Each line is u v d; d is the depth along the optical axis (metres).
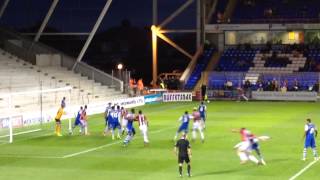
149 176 27.39
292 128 44.31
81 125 42.38
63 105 42.72
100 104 58.50
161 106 64.56
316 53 77.56
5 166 30.42
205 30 80.56
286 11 83.38
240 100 71.19
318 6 83.25
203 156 32.53
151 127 46.12
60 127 42.94
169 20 79.25
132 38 83.06
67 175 27.89
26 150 35.47
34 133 43.22
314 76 73.06
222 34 81.81
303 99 69.44
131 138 38.12
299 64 76.19
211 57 80.06
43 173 28.45
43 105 55.09
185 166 29.70
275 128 44.38
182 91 73.19
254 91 71.19
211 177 26.89
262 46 80.88
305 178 26.45
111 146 36.66
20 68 64.31
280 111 57.78
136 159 31.88
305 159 31.03
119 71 70.50
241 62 78.06
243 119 50.88
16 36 71.25
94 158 32.38
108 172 28.48
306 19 78.75
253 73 75.38
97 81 68.88
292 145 35.97
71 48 82.56
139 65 83.44
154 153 33.72
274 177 26.72
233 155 32.69
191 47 81.62
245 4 86.19
